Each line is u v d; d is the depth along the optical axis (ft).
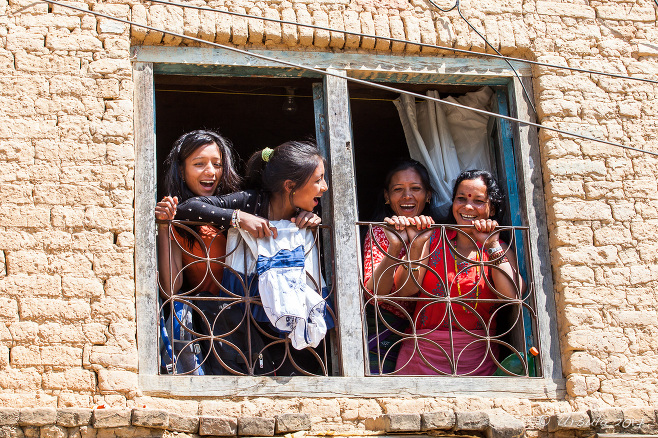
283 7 24.73
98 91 23.35
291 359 22.09
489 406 22.40
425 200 26.16
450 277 24.34
